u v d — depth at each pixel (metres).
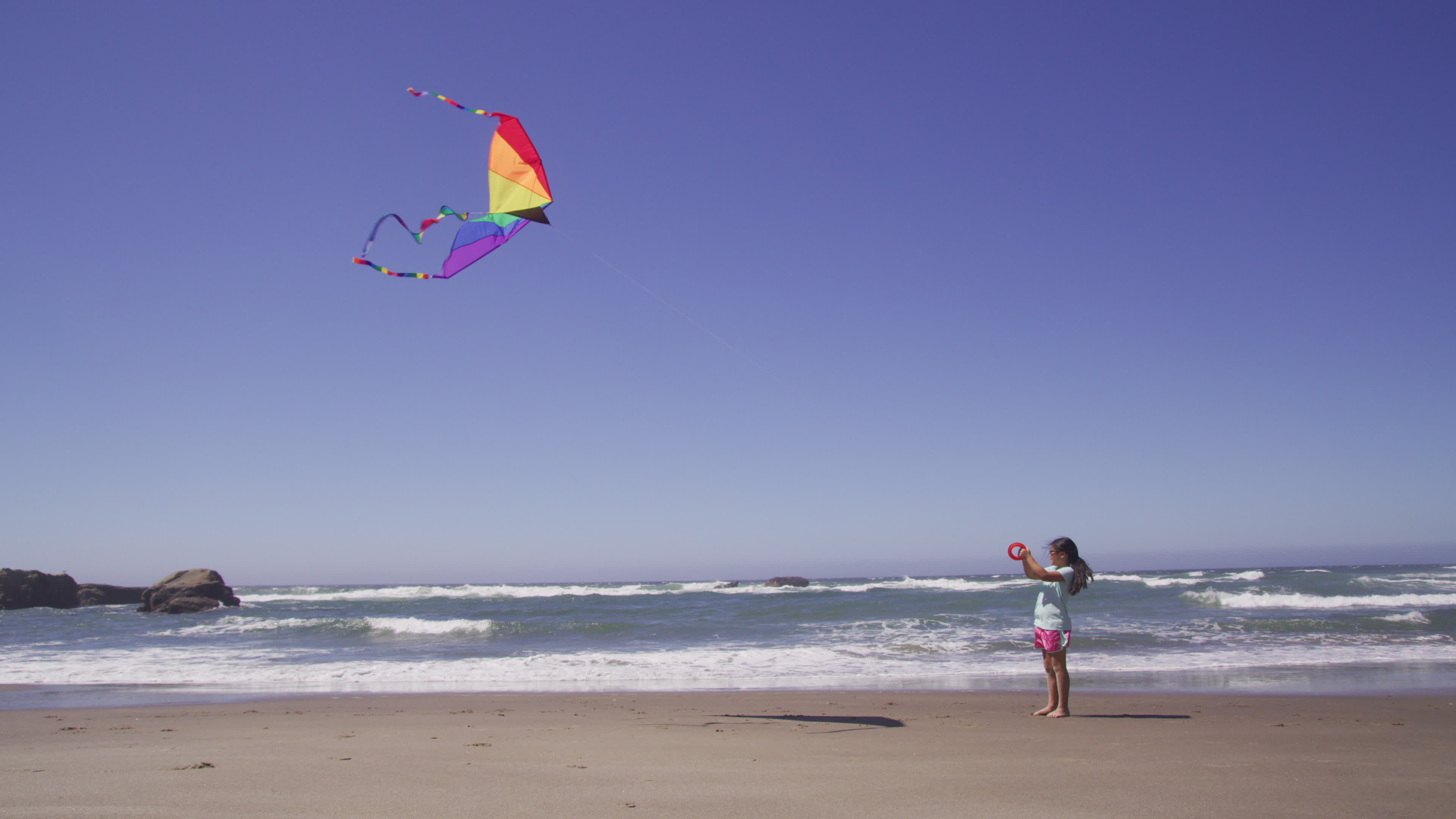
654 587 60.03
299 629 21.19
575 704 8.62
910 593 34.75
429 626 20.31
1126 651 13.83
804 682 10.81
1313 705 7.99
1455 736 5.83
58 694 10.13
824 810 3.45
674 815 3.37
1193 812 3.42
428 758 4.84
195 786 3.93
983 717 7.06
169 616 30.59
